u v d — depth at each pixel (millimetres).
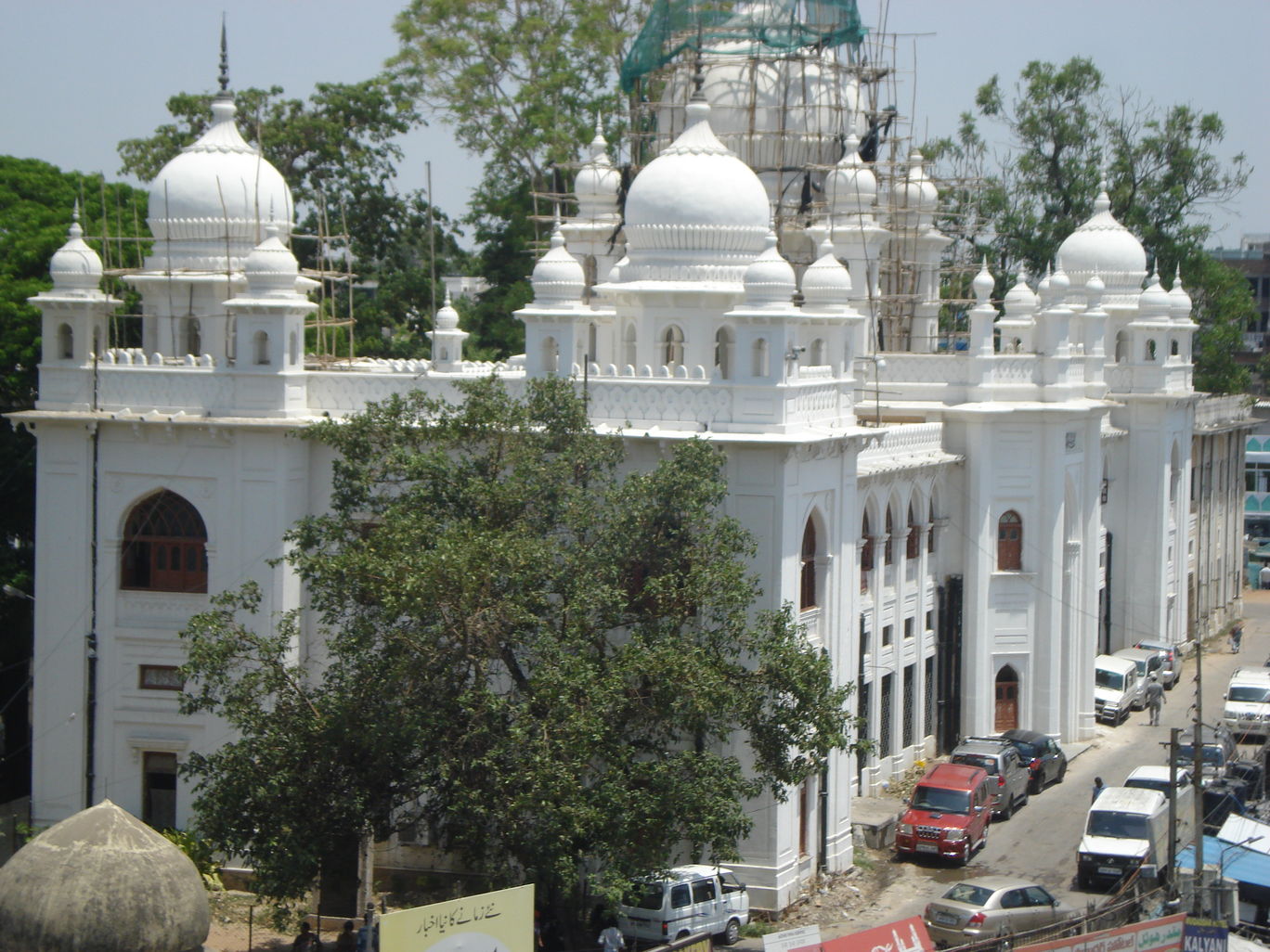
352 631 31281
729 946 33781
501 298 67562
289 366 38062
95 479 38312
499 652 31453
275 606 37375
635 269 41875
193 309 42469
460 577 29906
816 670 31969
